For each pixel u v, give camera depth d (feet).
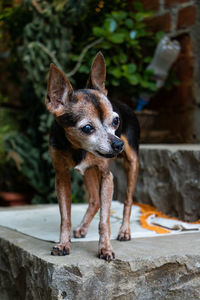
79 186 6.07
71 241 3.78
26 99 6.88
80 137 3.33
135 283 3.34
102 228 3.43
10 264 3.79
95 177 4.01
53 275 3.22
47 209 5.04
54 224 4.32
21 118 7.38
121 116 3.90
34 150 6.36
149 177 4.91
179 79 5.82
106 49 5.71
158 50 5.65
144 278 3.36
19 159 6.34
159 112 6.10
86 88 3.62
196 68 5.64
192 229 4.11
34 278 3.43
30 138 6.91
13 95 7.76
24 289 3.63
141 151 5.00
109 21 5.67
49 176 6.23
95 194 4.01
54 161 3.58
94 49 5.65
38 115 6.50
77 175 5.99
